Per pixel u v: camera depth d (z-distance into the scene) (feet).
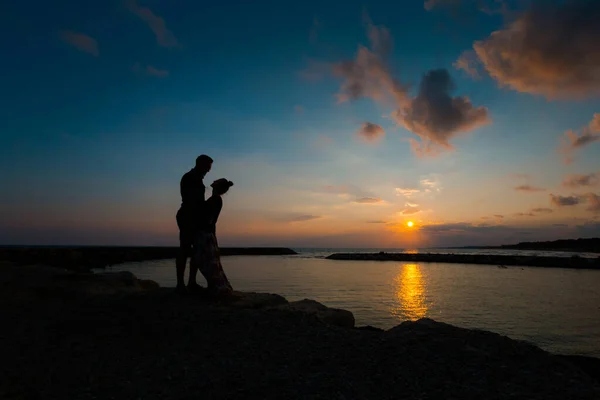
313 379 11.68
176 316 18.48
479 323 50.11
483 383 11.04
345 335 15.67
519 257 235.20
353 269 168.96
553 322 50.93
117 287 26.27
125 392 11.12
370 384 11.24
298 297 72.74
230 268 168.04
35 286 25.09
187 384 11.57
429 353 13.24
